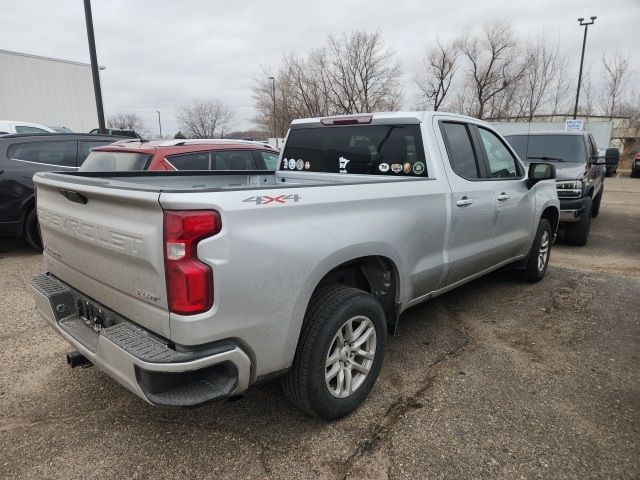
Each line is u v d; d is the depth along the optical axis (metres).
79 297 2.71
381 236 2.89
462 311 4.60
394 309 3.25
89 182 2.43
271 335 2.31
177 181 4.00
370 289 3.29
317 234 2.47
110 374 2.22
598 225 9.82
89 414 2.89
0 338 3.93
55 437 2.68
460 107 35.25
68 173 3.22
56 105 24.72
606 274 5.95
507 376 3.35
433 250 3.47
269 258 2.22
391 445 2.61
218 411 2.92
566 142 8.59
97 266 2.44
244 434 2.70
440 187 3.48
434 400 3.04
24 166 6.52
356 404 2.87
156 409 2.94
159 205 1.98
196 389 2.14
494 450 2.57
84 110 26.14
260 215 2.20
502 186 4.31
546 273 5.97
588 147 8.55
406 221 3.12
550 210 5.59
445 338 3.99
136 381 2.06
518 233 4.73
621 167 32.34
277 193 2.29
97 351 2.27
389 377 3.33
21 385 3.21
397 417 2.86
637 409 2.96
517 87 33.19
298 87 34.06
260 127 41.41
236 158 6.35
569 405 2.99
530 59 32.62
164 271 2.02
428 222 3.34
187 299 2.00
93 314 2.62
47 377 3.32
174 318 2.03
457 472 2.40
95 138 7.29
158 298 2.09
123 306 2.32
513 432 2.72
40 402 3.02
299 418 2.85
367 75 33.09
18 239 7.69
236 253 2.09
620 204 13.36
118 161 5.67
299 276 2.37
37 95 23.84
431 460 2.49
